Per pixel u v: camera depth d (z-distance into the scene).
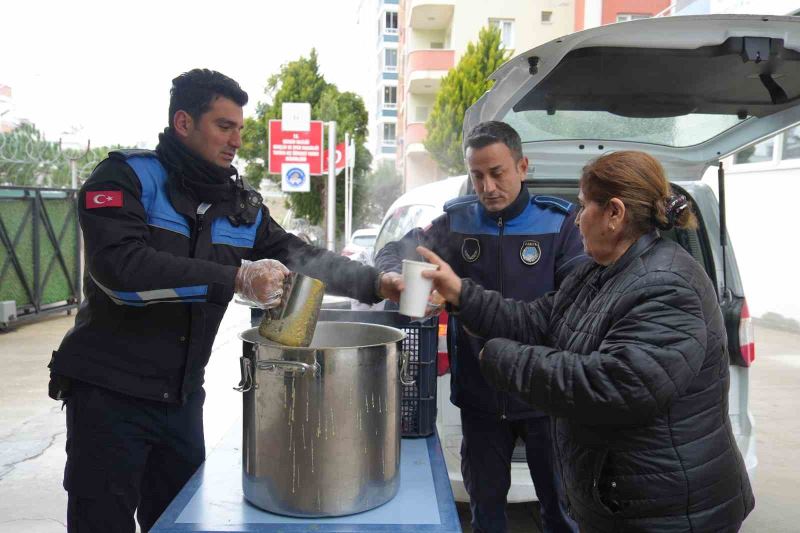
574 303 1.52
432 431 1.94
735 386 2.67
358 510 1.42
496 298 1.67
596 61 2.25
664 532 1.32
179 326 1.75
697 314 1.29
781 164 7.61
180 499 1.51
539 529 2.95
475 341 2.05
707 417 1.33
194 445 1.89
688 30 2.04
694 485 1.31
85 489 1.71
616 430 1.34
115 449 1.72
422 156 24.33
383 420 1.44
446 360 2.61
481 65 16.92
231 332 7.65
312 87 24.97
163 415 1.79
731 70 2.30
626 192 1.34
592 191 1.40
